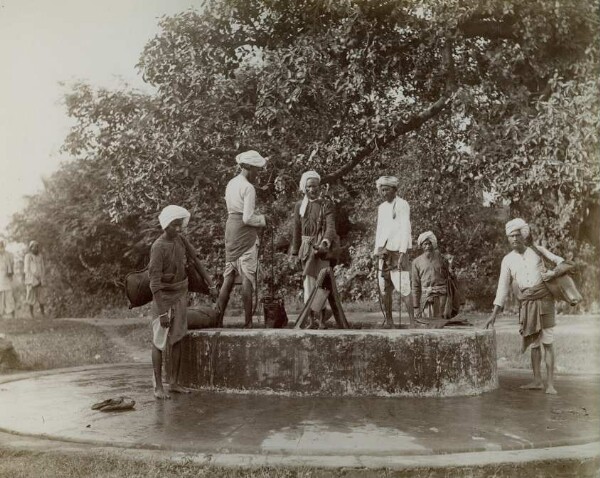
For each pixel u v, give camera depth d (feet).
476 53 47.14
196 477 14.25
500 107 46.14
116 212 48.21
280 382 21.71
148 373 29.17
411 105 47.98
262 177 44.11
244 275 25.50
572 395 22.22
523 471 14.51
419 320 26.02
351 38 44.11
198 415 18.83
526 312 23.48
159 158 43.45
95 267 74.54
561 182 45.19
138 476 14.33
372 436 16.25
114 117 46.57
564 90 45.44
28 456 15.85
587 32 45.01
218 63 44.73
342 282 69.26
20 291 75.66
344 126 45.75
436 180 56.39
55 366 35.73
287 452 15.24
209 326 25.46
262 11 45.21
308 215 25.67
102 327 57.67
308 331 21.94
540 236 55.62
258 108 42.52
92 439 16.66
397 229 25.39
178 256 22.36
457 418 18.24
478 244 67.82
